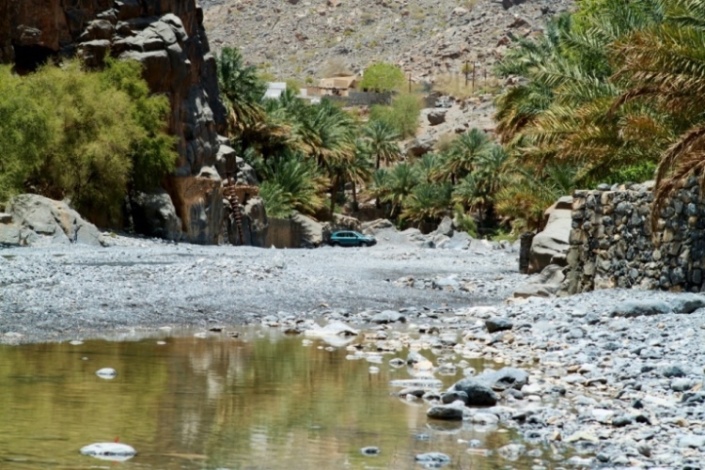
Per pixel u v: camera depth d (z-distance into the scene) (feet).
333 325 61.46
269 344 53.98
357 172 383.24
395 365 47.39
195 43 241.96
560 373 45.83
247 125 313.12
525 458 28.94
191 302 71.61
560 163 121.90
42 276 83.51
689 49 84.12
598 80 131.03
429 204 388.98
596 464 28.30
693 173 77.41
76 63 195.62
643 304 67.05
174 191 223.92
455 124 603.26
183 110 229.45
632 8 140.97
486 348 54.34
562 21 195.62
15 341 50.83
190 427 31.76
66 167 188.96
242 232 250.98
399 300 85.15
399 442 30.76
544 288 90.89
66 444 28.58
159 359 46.44
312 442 30.37
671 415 35.14
